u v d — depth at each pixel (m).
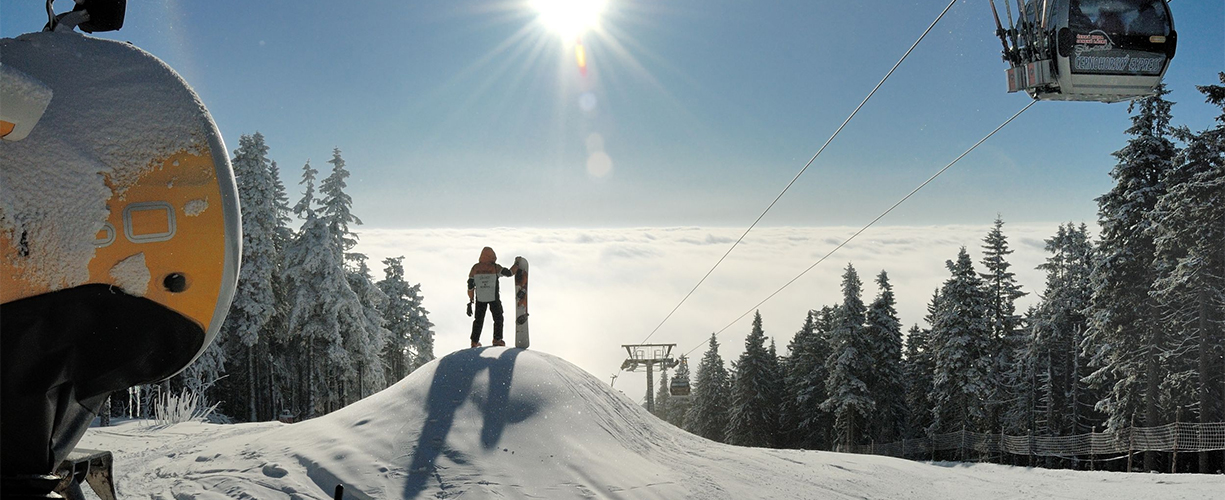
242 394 33.91
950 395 40.62
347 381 33.81
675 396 43.44
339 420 7.54
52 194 1.41
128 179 1.49
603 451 7.48
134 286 1.48
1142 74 9.99
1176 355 27.84
